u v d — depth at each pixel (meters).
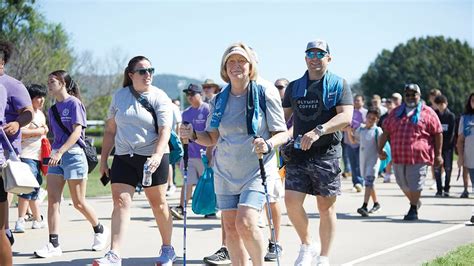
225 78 6.29
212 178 8.88
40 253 8.12
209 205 8.88
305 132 6.95
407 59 79.12
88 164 8.51
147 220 11.36
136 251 8.48
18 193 5.99
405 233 9.70
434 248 8.42
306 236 7.08
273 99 6.21
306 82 7.00
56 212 8.27
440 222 10.88
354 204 13.49
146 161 7.06
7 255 6.07
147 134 7.21
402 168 11.14
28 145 9.60
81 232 10.05
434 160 11.36
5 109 6.33
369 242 8.92
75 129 8.12
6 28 30.92
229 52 6.17
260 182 6.06
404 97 11.45
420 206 12.62
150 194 7.38
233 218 6.18
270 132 6.27
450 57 79.69
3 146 6.12
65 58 39.16
